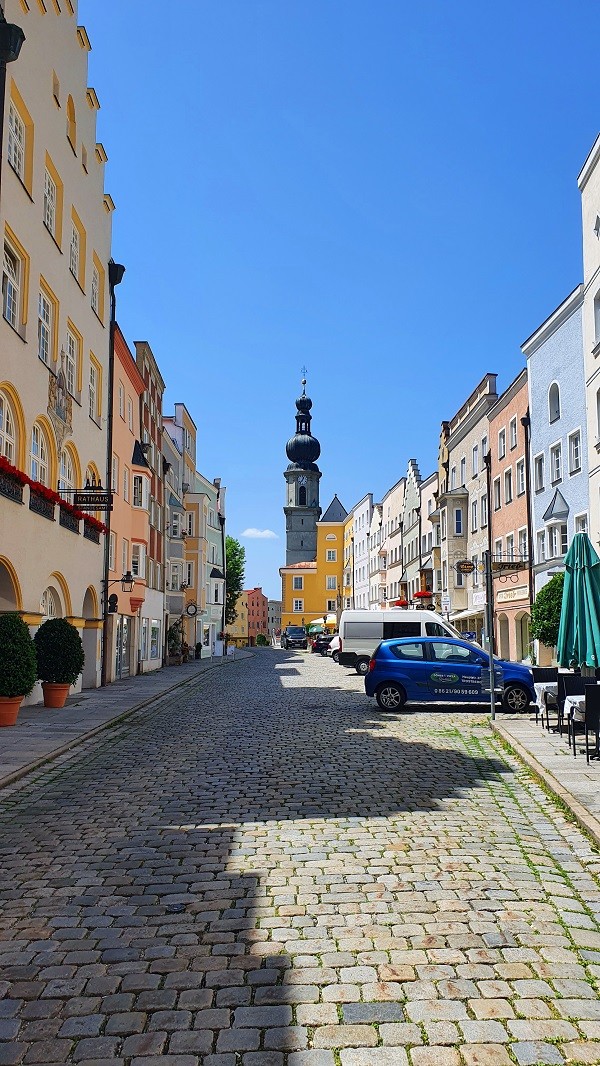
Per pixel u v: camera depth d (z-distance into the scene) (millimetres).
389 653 19250
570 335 29906
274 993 4395
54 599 22219
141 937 5203
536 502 33875
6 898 6004
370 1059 3746
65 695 20094
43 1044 3926
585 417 28516
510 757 12125
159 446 43406
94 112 27078
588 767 10727
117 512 31562
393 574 71438
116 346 30641
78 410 24656
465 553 47594
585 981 4496
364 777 10516
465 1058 3746
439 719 17281
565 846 7234
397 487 69812
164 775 10891
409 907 5664
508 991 4379
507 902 5766
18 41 15891
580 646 12922
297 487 128375
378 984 4477
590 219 26922
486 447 43312
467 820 8156
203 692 25875
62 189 22641
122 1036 3990
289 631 88375
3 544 16891
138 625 35875
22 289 19016
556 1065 3688
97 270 28312
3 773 10852
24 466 18875
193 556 57750
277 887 6117
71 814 8734
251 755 12484
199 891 6062
